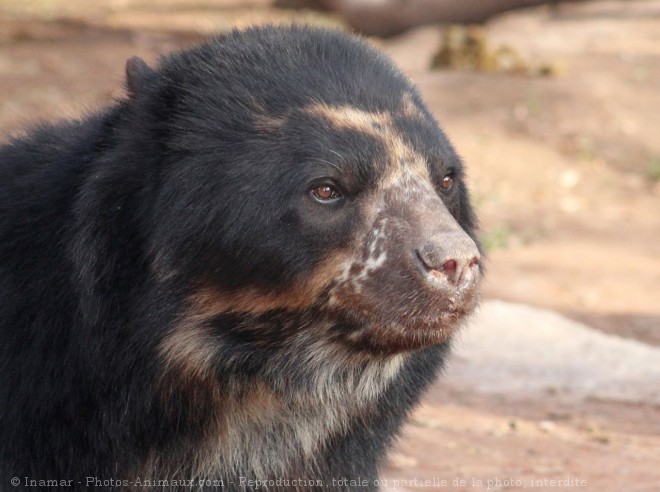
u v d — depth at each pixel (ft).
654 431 48.67
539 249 89.76
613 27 146.10
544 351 60.59
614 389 55.11
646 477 41.34
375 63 30.94
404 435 40.29
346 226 28.63
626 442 47.09
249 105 29.30
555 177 102.99
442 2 146.72
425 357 32.24
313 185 28.50
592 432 48.67
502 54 123.13
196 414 29.99
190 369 29.37
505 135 108.68
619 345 61.52
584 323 72.64
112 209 28.99
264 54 30.40
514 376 57.16
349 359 29.91
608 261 87.81
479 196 98.27
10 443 29.71
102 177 29.17
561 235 92.89
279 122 28.96
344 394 30.60
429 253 27.78
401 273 28.12
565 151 107.34
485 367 58.29
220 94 29.63
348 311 28.89
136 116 30.07
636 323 73.00
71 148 31.78
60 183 30.76
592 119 111.55
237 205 28.55
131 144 29.53
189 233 28.68
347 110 29.27
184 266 28.78
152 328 28.94
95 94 103.55
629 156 107.24
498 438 47.75
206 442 30.40
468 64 122.83
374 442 32.37
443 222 28.37
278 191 28.50
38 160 32.17
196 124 29.32
